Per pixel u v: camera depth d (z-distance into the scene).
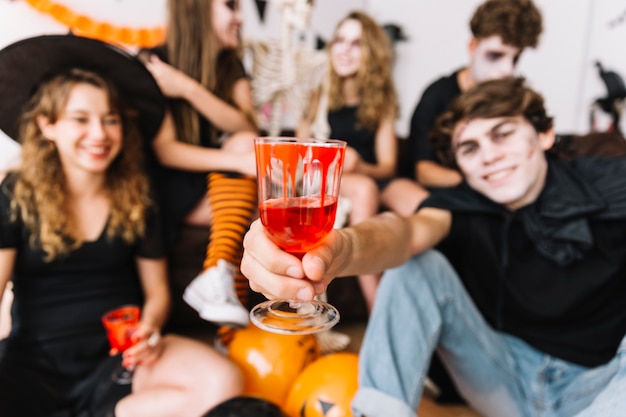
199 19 1.82
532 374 1.08
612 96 3.01
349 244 0.74
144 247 1.42
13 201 1.21
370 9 2.79
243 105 1.99
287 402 1.21
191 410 1.12
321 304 0.69
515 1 2.19
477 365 1.06
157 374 1.18
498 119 1.07
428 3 2.80
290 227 0.58
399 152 2.45
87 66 1.40
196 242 1.71
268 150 0.58
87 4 2.29
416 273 0.99
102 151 1.26
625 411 0.65
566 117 3.05
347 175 1.78
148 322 1.33
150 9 2.40
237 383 1.14
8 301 1.50
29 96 1.35
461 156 1.13
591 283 1.06
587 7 2.91
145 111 1.54
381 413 0.90
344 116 2.24
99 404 1.17
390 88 2.21
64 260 1.28
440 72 2.90
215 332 1.79
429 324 0.97
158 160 1.71
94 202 1.33
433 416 1.30
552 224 1.07
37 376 1.18
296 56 2.31
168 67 1.76
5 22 2.18
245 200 1.61
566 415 1.01
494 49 2.21
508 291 1.12
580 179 1.12
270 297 0.63
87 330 1.27
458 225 1.14
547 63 2.95
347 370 1.16
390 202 1.93
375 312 0.98
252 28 2.61
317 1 2.68
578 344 1.07
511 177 1.07
